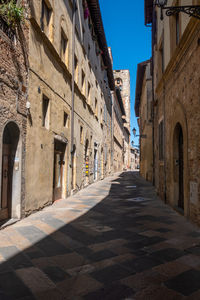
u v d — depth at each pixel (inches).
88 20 662.5
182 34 274.2
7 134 241.1
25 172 257.3
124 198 435.2
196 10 203.5
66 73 420.5
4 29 215.5
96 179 838.5
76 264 144.4
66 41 433.1
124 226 235.3
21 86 245.8
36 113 286.0
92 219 263.6
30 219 252.1
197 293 113.7
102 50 909.8
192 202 243.9
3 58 210.8
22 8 225.0
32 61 274.1
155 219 266.7
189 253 164.2
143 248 173.5
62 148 422.3
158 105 466.3
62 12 398.0
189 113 250.7
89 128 671.8
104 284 121.0
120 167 1979.6
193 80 237.8
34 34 280.8
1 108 207.9
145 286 119.5
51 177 345.1
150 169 853.8
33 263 144.6
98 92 851.4
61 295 110.6
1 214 229.8
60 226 229.8
